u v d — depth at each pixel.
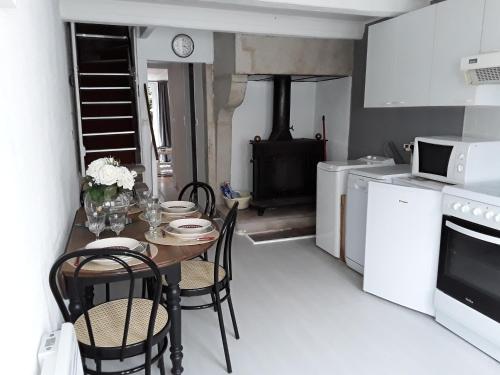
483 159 2.71
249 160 5.50
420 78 3.22
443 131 3.47
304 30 4.14
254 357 2.38
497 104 2.83
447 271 2.59
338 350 2.45
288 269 3.68
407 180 3.04
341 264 3.80
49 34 2.35
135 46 4.59
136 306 2.00
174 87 6.53
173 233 2.23
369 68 3.85
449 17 2.90
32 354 1.23
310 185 5.29
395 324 2.75
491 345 2.36
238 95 4.58
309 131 5.68
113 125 4.81
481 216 2.31
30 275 1.30
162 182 7.77
